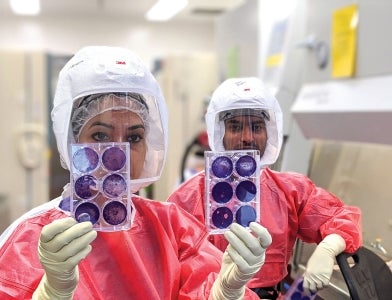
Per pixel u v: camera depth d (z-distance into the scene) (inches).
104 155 30.4
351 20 61.4
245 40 105.3
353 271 40.5
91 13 230.4
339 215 46.4
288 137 63.6
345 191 56.6
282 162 60.8
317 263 42.3
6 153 128.5
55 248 27.1
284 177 49.8
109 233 34.1
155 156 37.5
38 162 129.0
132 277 33.4
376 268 42.9
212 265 35.7
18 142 128.3
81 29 238.7
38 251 28.8
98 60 33.6
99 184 30.3
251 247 29.9
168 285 33.9
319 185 60.2
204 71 152.8
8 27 232.4
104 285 33.0
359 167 56.2
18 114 128.8
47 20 234.7
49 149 129.6
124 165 30.9
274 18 88.4
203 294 33.6
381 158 53.7
